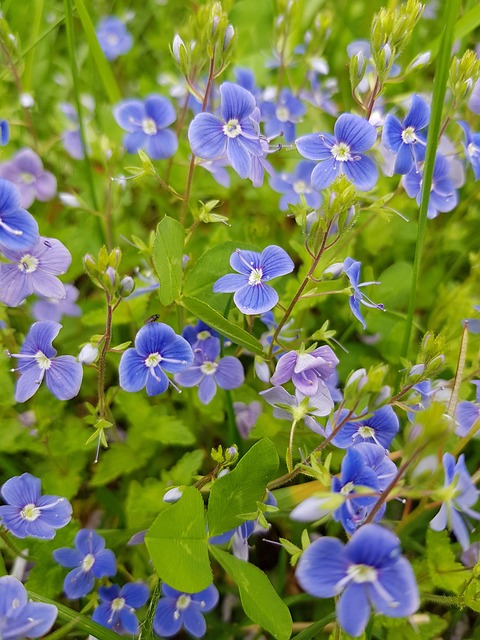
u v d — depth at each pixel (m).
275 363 0.09
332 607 0.08
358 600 0.05
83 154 0.11
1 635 0.05
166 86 0.13
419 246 0.08
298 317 0.10
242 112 0.07
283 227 0.12
